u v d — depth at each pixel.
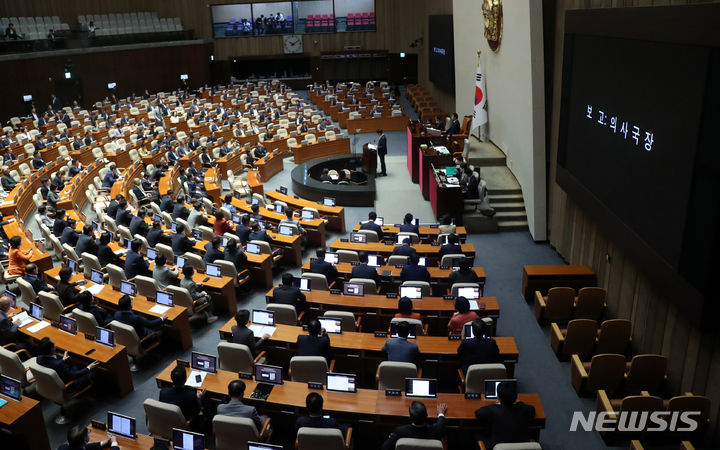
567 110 11.87
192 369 8.01
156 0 41.66
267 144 25.08
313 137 25.58
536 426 6.93
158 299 10.27
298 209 16.78
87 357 8.62
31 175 19.22
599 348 9.43
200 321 11.26
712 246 6.55
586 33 10.55
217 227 14.14
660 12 7.70
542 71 13.85
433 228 14.40
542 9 13.50
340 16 44.00
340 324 8.89
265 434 7.03
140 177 21.48
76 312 9.24
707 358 7.41
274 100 35.88
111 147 24.59
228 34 42.28
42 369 7.92
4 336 9.20
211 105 34.97
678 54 7.28
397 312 9.82
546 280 11.54
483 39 20.12
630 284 9.71
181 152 23.95
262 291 12.55
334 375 7.44
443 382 8.80
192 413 7.25
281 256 13.39
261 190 19.14
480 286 10.68
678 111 7.29
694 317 6.98
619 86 9.14
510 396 6.32
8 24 34.22
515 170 16.78
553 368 9.48
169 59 39.69
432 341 8.61
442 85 29.86
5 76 30.28
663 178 7.71
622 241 9.12
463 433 7.25
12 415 7.16
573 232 12.73
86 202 19.91
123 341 9.24
